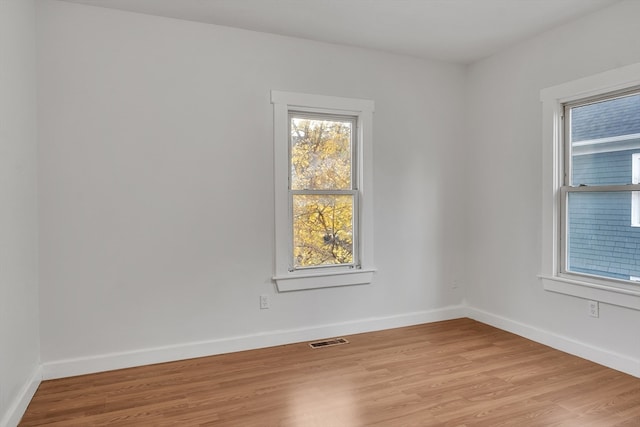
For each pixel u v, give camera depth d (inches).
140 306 111.7
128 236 110.3
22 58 91.0
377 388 96.5
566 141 122.0
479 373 104.5
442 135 152.6
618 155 109.0
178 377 103.3
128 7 107.3
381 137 141.6
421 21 117.0
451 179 154.7
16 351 84.0
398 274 145.8
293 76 128.3
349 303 137.8
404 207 146.3
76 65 104.7
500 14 112.3
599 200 113.6
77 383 100.0
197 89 117.0
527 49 130.6
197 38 116.9
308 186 133.1
